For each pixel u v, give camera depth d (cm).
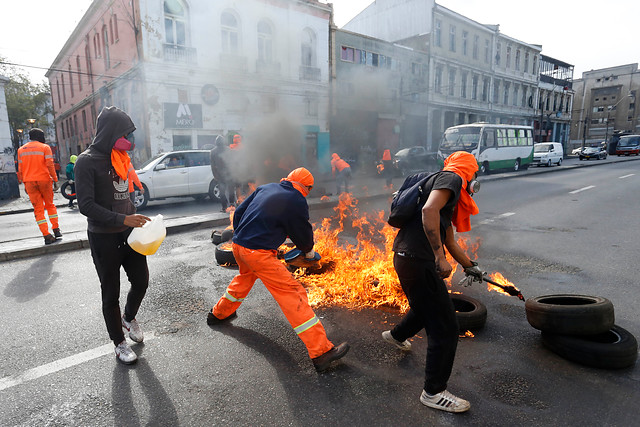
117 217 258
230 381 251
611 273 464
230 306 324
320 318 342
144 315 353
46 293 411
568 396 232
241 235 273
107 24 1917
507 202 1059
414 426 207
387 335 292
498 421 211
